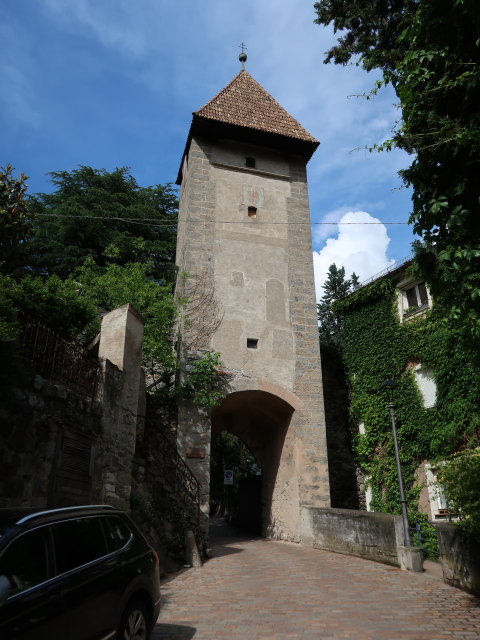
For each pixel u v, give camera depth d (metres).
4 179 7.73
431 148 6.54
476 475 7.60
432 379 15.89
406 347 16.88
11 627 3.12
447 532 8.45
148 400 15.30
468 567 7.74
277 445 17.81
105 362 9.39
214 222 18.03
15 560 3.48
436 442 14.98
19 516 3.93
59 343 8.20
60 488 7.43
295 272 18.22
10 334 6.59
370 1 11.44
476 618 6.25
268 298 17.48
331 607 6.87
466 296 6.45
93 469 8.47
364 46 11.74
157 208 30.62
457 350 14.93
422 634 5.59
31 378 7.05
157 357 15.16
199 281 16.95
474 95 6.41
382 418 17.00
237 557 12.62
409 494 15.62
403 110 6.88
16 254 7.71
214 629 5.86
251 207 18.75
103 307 16.38
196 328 16.28
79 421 8.20
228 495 29.66
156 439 13.23
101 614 4.01
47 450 7.25
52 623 3.46
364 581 8.75
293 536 15.62
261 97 22.00
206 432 14.82
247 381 16.12
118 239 25.17
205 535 13.23
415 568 9.64
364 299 18.77
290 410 16.55
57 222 24.59
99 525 4.68
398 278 17.83
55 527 4.07
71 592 3.77
